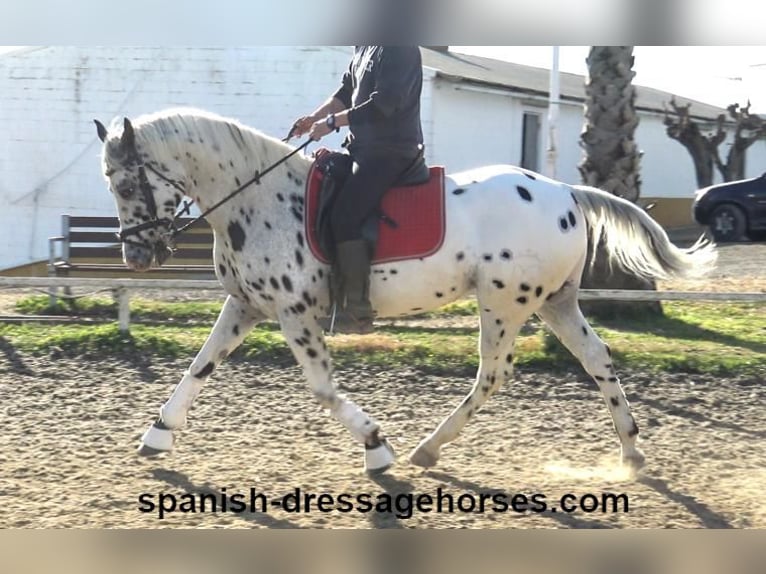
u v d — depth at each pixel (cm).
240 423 659
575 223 548
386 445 538
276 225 512
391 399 733
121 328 894
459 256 524
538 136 2267
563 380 786
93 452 585
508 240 527
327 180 516
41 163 1942
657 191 2925
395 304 528
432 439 545
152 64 1875
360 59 528
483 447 611
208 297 1238
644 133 2839
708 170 2720
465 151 1950
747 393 759
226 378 782
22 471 543
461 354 838
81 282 901
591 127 1046
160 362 836
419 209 521
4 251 1973
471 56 2886
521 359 824
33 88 1923
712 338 958
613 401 549
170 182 515
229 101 1862
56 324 977
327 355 523
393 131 509
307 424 658
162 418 550
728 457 596
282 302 513
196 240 1329
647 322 1031
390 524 468
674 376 797
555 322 563
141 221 512
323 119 516
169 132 512
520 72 2848
